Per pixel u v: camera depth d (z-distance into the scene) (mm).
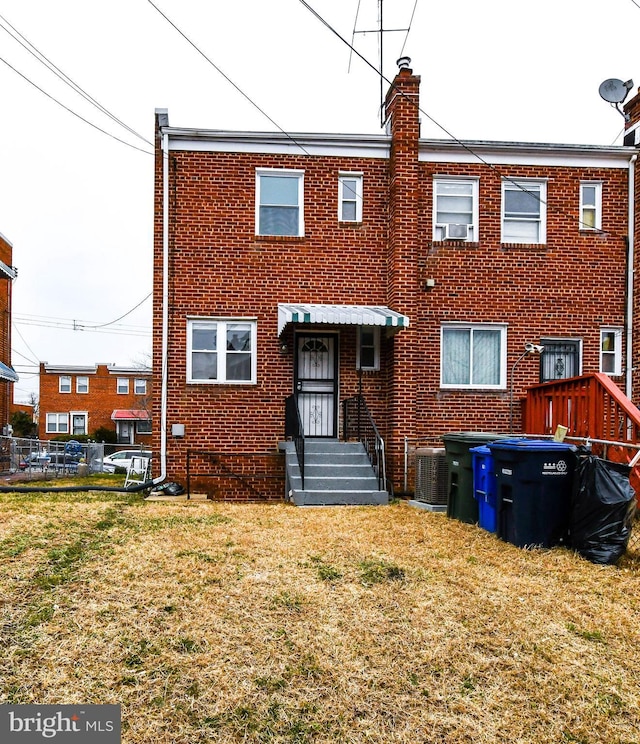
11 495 10461
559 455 7039
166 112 12273
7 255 24188
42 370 37906
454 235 12688
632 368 12812
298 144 12508
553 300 12867
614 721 3725
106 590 5215
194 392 12180
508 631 4762
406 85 12438
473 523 8461
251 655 4266
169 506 9727
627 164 13125
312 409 12547
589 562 6465
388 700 3848
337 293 12539
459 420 12547
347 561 6293
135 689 3830
